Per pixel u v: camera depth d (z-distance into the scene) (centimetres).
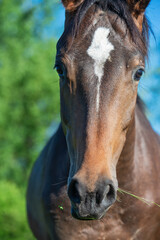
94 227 380
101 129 300
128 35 328
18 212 1048
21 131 2338
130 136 365
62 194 386
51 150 431
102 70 310
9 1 2730
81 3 347
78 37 326
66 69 321
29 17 2844
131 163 379
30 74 2291
